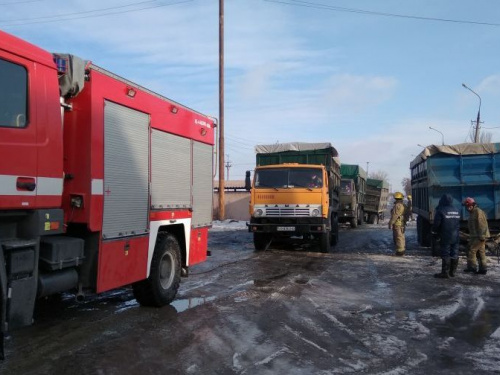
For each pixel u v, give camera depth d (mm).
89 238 5430
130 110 6105
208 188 8750
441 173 13070
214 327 6168
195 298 7883
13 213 4344
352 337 5895
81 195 5211
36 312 6734
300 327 6281
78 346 5289
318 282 9508
